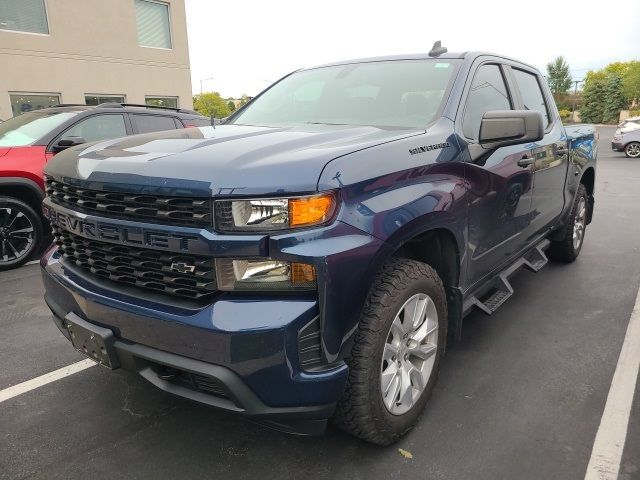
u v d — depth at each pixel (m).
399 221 2.21
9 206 5.41
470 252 2.88
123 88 17.98
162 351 2.09
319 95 3.47
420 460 2.40
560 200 4.50
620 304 4.29
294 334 1.94
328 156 2.08
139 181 2.11
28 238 5.61
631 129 20.48
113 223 2.21
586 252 5.96
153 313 2.07
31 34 15.48
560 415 2.73
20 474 2.34
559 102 90.56
